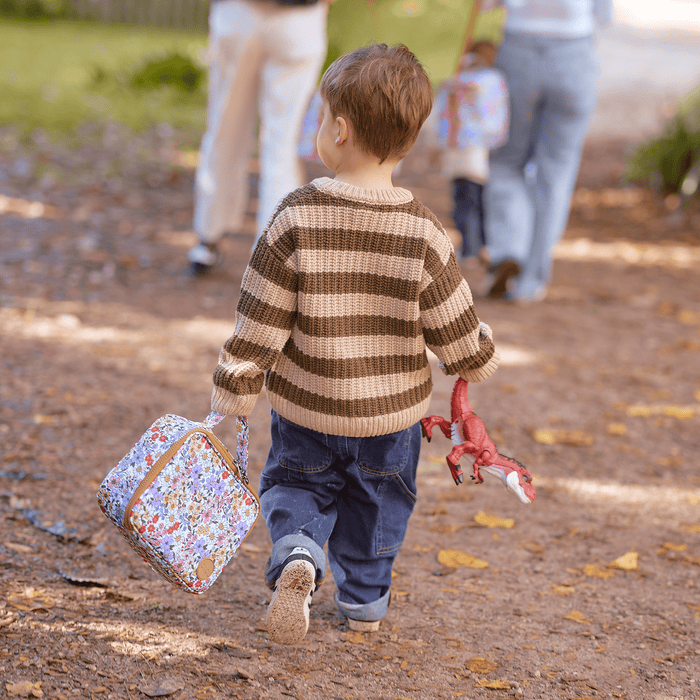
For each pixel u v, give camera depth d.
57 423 6.05
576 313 10.33
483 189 10.77
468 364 3.48
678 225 14.62
